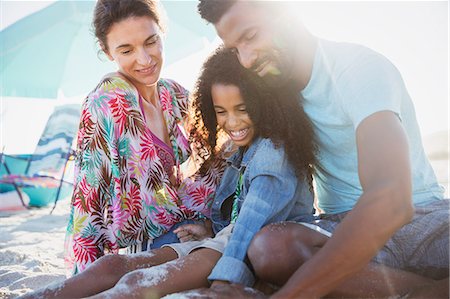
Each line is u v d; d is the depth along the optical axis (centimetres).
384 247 194
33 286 294
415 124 203
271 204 208
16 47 704
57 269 340
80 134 268
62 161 771
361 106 174
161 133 287
